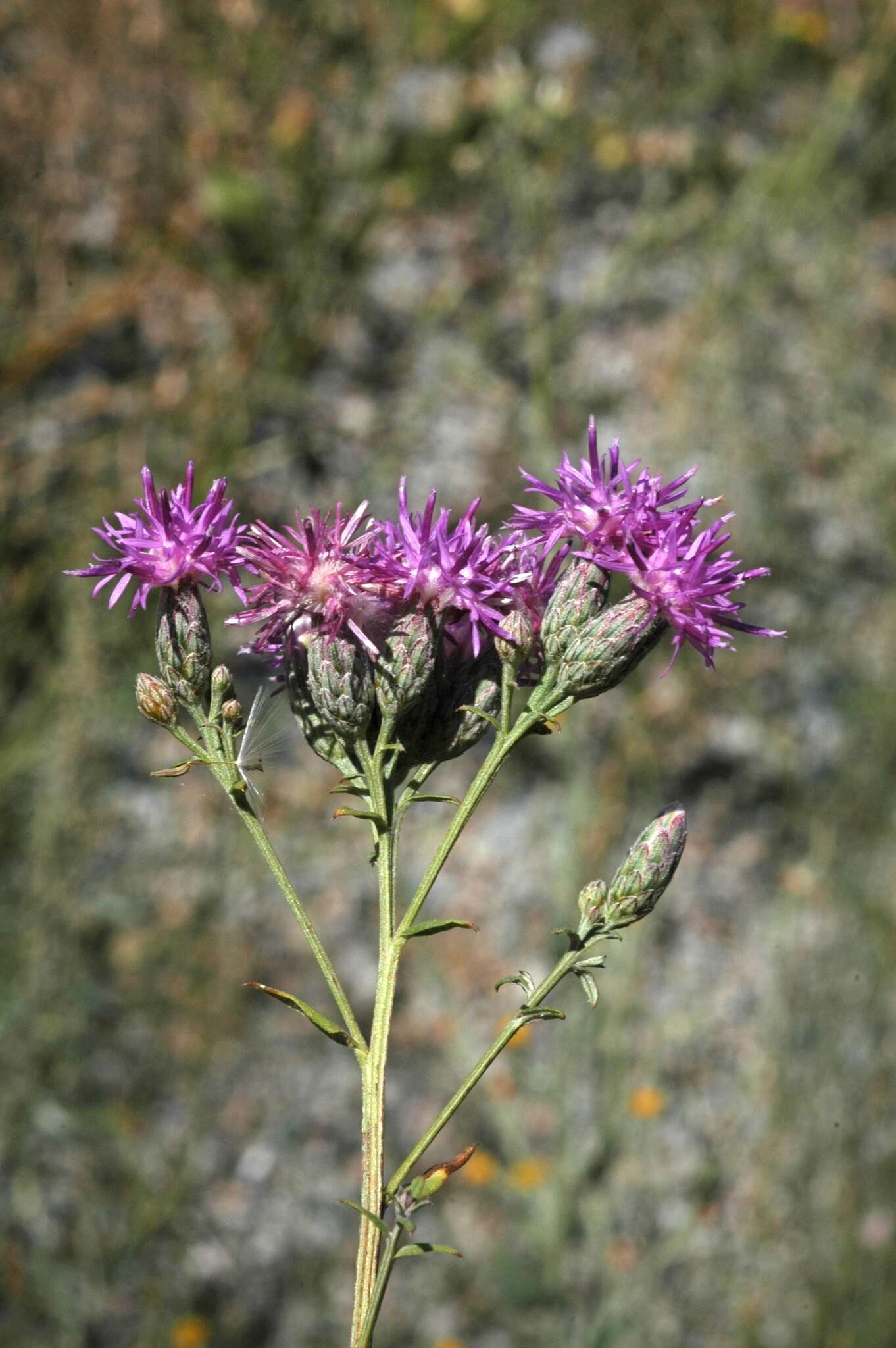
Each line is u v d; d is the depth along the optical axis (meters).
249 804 1.97
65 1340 5.19
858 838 6.35
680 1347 5.50
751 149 7.12
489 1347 5.43
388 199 6.54
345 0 6.66
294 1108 5.79
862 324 6.95
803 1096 5.94
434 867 1.91
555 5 6.89
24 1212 5.25
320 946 1.88
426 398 6.30
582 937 1.94
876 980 6.18
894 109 7.39
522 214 5.71
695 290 6.73
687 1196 5.76
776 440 6.64
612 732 6.14
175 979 5.63
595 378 6.57
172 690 2.01
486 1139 5.75
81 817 5.48
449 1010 5.87
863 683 6.48
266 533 2.01
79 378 6.05
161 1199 5.42
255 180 6.30
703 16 7.12
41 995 5.33
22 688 5.64
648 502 2.03
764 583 6.53
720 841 6.30
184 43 6.40
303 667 2.02
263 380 6.19
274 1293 5.59
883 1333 5.65
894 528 6.68
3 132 6.18
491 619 1.95
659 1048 5.93
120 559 2.05
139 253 6.22
